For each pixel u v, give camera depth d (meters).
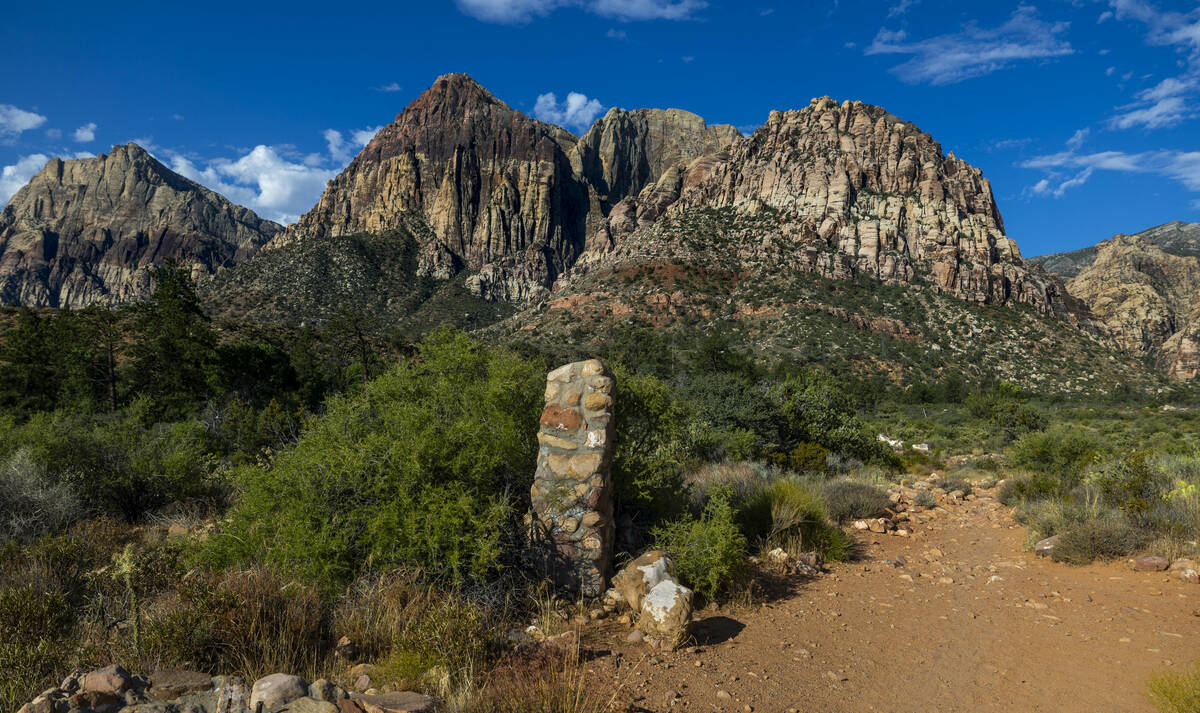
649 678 4.20
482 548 5.01
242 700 3.19
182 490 9.49
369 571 5.21
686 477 10.06
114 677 3.28
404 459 5.38
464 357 6.95
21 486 7.56
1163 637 4.95
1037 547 8.12
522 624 5.15
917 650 5.04
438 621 4.20
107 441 9.59
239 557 5.40
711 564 5.99
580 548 5.70
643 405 7.26
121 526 7.93
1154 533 7.60
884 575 7.45
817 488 11.55
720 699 3.96
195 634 3.92
